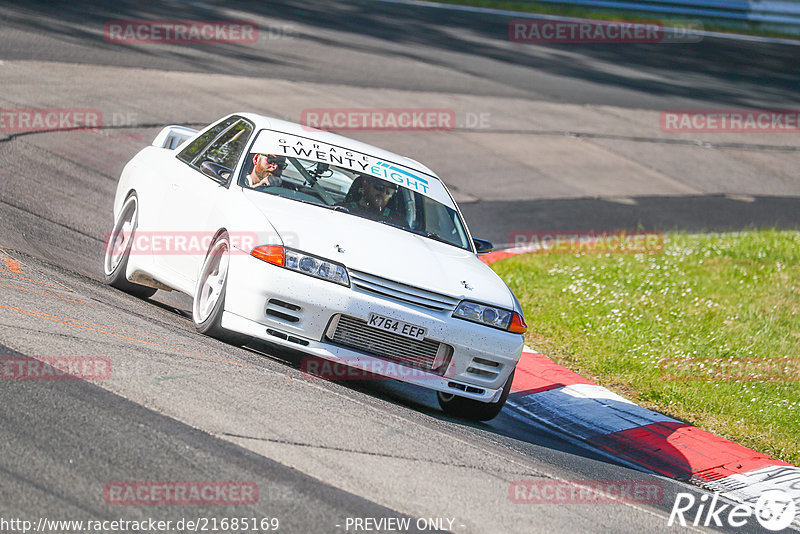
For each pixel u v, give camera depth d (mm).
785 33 149625
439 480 17672
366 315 22188
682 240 53719
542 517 17109
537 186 63156
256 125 27516
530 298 39031
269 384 20625
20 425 15695
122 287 28969
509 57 102500
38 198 37281
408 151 63281
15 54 61688
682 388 30469
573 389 29156
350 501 15648
